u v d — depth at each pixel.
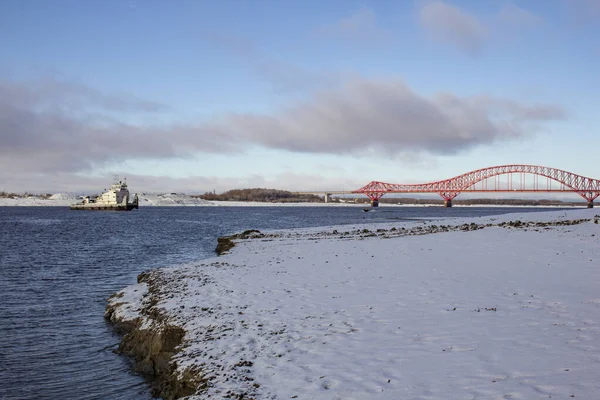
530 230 30.75
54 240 50.06
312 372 8.08
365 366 8.07
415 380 7.25
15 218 117.25
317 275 17.78
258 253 27.22
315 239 36.19
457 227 40.25
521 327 9.47
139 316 14.69
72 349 13.00
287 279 17.17
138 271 27.66
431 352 8.41
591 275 14.84
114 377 11.00
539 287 13.31
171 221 99.88
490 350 8.23
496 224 39.75
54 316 16.64
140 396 9.90
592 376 6.78
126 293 18.06
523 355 7.85
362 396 6.90
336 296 13.77
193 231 65.94
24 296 20.28
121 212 180.12
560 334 8.85
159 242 47.69
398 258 21.39
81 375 11.12
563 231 28.53
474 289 13.56
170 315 13.09
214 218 117.06
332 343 9.46
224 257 26.17
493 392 6.52
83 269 28.45
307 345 9.51
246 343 10.05
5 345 13.31
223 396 7.65
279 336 10.27
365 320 10.91
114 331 14.67
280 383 7.82
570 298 11.77
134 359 12.14
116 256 35.25
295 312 12.19
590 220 36.72
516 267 17.03
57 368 11.56
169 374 9.88
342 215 136.62
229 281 17.38
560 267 16.56
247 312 12.52
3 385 10.49
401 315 11.13
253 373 8.40
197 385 8.62
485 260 19.20
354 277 16.89
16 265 30.14
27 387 10.40
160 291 16.77
